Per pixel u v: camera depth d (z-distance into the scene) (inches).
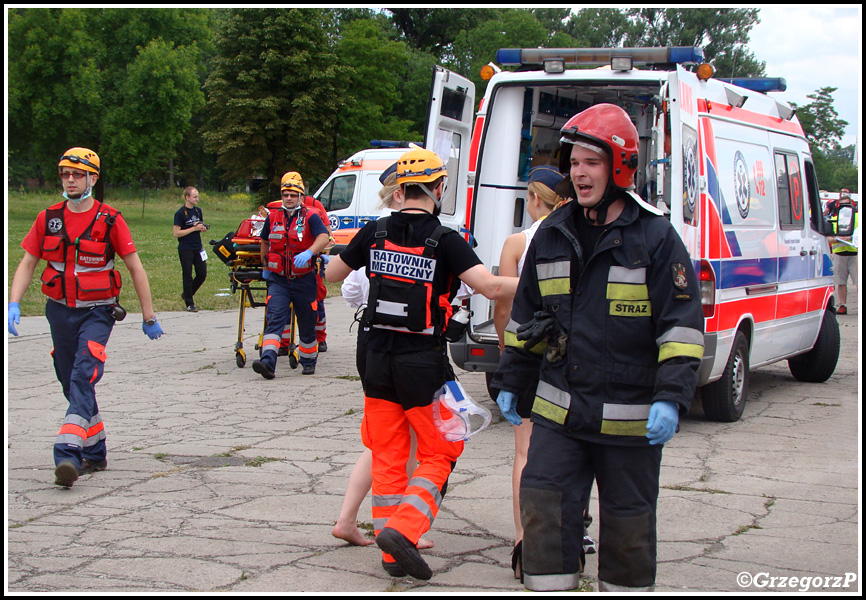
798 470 218.1
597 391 112.8
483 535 168.2
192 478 206.5
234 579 143.5
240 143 1971.0
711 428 267.3
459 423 143.1
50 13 1811.0
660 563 154.0
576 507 115.3
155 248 1016.2
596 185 113.3
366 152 711.7
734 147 280.1
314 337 352.5
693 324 108.7
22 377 344.5
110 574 145.3
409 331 143.3
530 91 287.4
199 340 447.5
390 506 146.2
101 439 213.3
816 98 2178.9
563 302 115.9
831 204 634.8
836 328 351.9
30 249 210.8
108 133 1878.7
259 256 364.2
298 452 231.9
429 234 143.6
